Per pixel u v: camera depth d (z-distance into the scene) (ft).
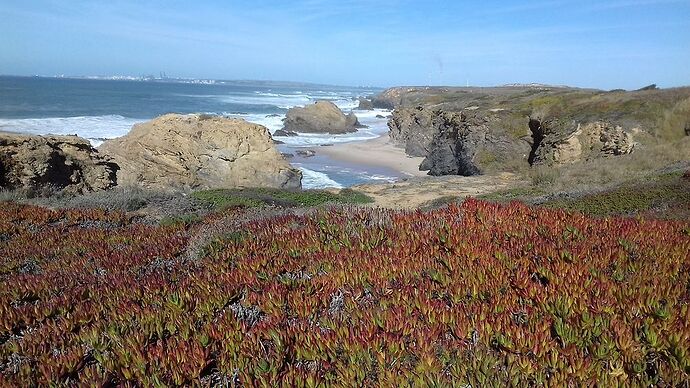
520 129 134.31
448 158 156.87
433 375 10.73
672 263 16.34
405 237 20.42
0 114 245.04
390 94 486.38
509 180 100.12
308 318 14.55
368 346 12.10
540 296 14.06
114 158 90.43
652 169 78.79
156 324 14.80
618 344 11.57
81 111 285.43
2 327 16.46
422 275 16.75
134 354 13.01
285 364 12.30
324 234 22.36
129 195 58.18
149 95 495.00
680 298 14.08
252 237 23.47
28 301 19.98
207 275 18.81
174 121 98.73
